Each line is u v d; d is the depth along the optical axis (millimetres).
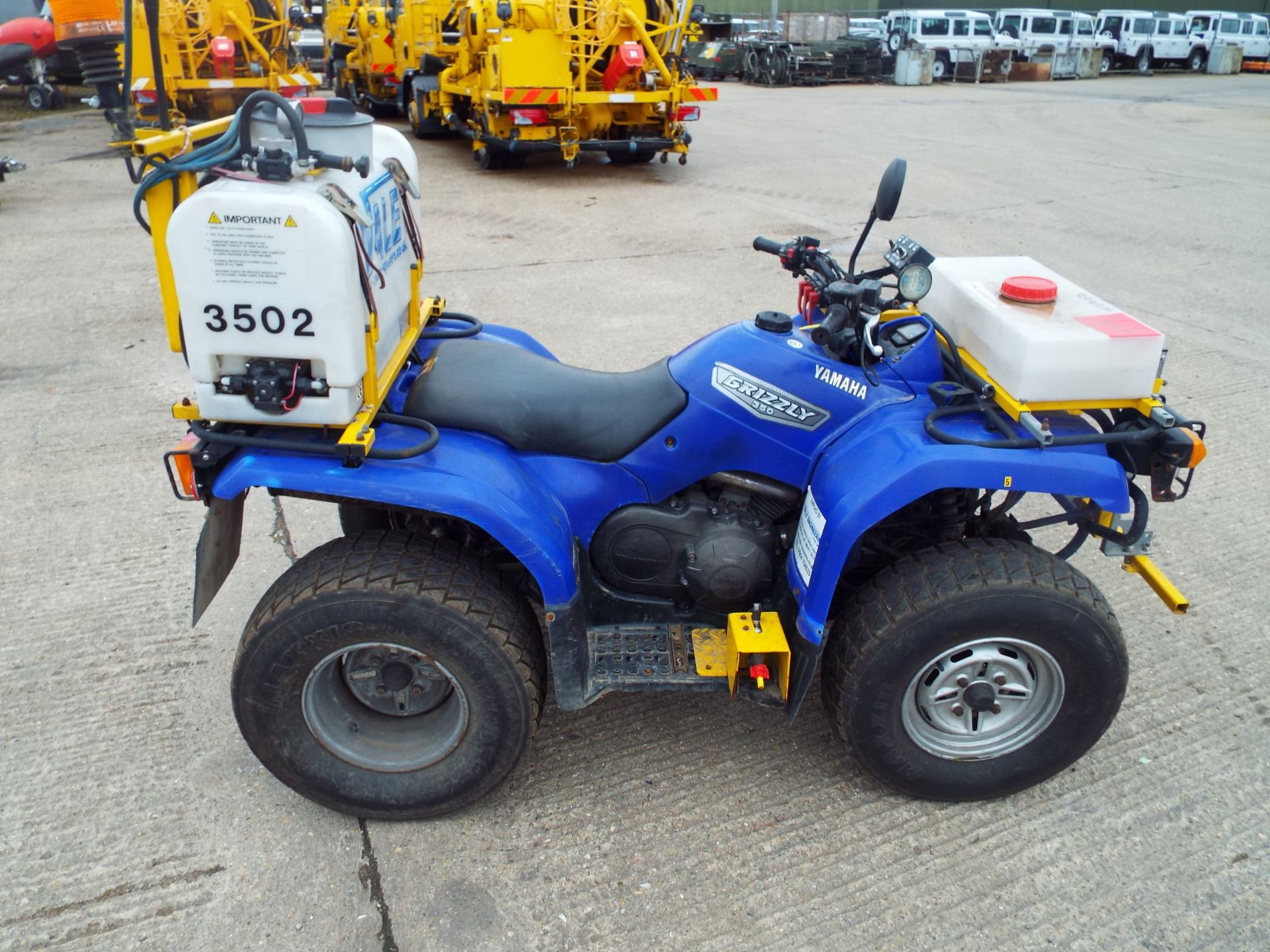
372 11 15820
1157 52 29281
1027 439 2242
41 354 5594
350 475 2141
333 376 2041
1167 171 11547
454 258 7609
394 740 2436
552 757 2707
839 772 2662
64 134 14469
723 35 26547
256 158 1960
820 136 14312
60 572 3539
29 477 4191
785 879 2312
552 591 2254
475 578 2275
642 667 2496
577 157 11680
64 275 7113
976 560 2293
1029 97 20938
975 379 2416
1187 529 3902
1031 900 2256
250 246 1915
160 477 4223
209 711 2867
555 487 2480
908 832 2457
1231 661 3113
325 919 2199
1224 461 4434
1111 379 2252
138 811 2502
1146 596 3467
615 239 8234
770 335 2479
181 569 3582
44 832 2428
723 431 2473
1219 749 2730
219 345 2025
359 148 2125
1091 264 7438
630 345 5668
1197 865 2350
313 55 20469
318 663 2258
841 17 24969
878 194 2404
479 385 2475
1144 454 2367
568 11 10148
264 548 3738
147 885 2281
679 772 2652
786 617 2461
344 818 2498
